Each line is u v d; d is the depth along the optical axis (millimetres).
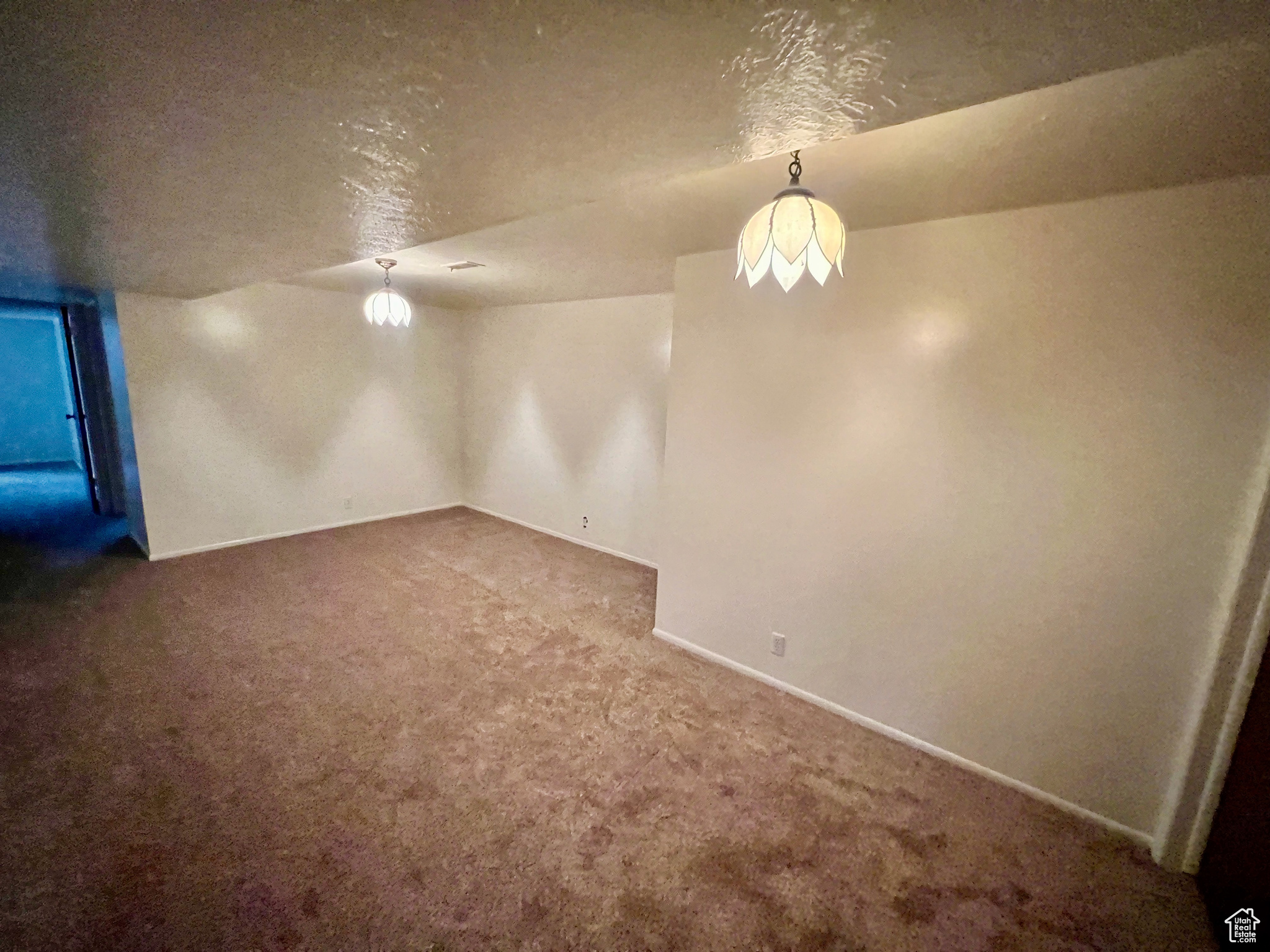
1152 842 1893
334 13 747
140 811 1911
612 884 1715
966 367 2121
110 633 3150
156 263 2719
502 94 1007
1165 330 1753
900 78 923
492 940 1534
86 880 1650
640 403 4617
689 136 1177
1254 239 1607
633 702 2664
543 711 2576
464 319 6000
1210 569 1737
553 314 5164
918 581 2320
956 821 1998
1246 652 1646
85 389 5477
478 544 5039
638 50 844
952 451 2186
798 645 2721
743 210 2098
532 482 5574
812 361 2506
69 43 823
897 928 1607
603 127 1141
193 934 1511
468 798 2035
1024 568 2072
